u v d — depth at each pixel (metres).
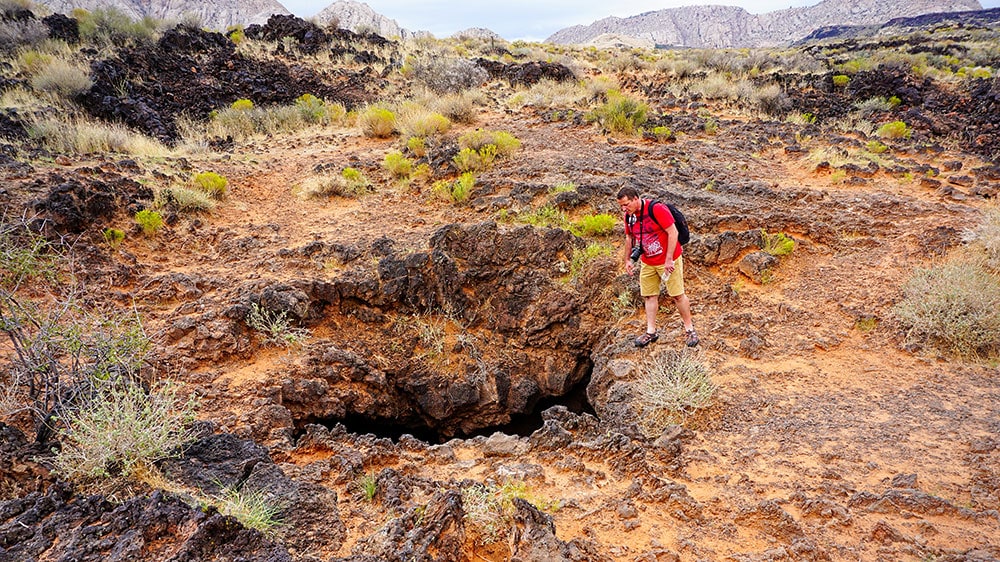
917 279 6.63
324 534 3.52
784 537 3.69
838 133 13.03
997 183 9.52
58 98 13.36
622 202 5.73
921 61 21.47
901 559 3.45
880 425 4.89
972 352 5.89
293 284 7.13
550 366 7.73
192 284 7.08
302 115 15.20
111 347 4.30
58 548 2.86
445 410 7.48
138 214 8.05
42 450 3.68
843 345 6.21
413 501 3.83
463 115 14.27
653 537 3.70
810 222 8.12
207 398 5.49
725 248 7.62
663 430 5.06
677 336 6.42
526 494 4.12
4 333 5.50
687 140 12.34
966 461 4.35
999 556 3.41
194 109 15.48
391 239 8.37
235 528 3.01
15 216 7.02
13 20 16.83
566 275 7.96
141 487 3.58
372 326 7.55
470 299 8.02
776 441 4.80
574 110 14.79
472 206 9.34
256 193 10.24
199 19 20.30
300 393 6.05
